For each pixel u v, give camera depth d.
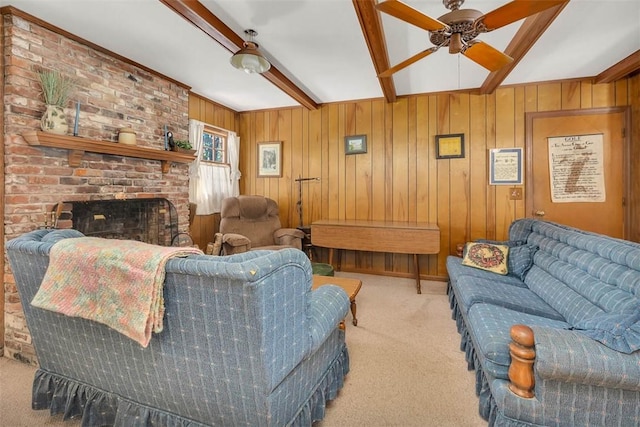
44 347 1.50
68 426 1.48
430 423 1.52
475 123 3.73
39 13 2.10
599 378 1.05
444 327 2.58
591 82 3.34
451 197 3.85
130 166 2.83
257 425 1.11
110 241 1.25
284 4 2.07
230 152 4.50
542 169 3.53
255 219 4.07
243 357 1.03
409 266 4.05
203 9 2.08
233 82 3.49
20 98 2.04
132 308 1.04
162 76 3.24
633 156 3.22
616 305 1.38
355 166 4.23
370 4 1.92
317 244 3.76
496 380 1.33
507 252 2.71
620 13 2.17
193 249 1.13
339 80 3.45
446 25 1.72
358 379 1.87
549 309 1.88
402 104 3.98
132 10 2.11
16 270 1.41
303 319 1.18
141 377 1.27
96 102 2.57
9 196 2.00
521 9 1.55
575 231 2.21
